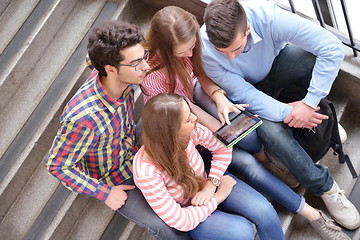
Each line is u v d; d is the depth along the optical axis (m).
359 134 2.43
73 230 2.19
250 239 1.76
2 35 2.35
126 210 1.80
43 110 2.24
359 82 2.27
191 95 1.96
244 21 1.66
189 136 1.68
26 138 2.19
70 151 1.65
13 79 2.26
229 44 1.68
